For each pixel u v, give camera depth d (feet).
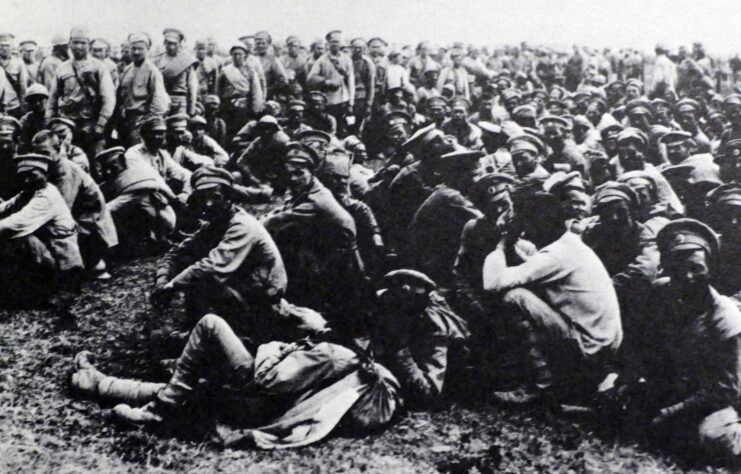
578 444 19.74
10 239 22.84
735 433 19.67
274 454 19.12
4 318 22.13
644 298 21.33
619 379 20.62
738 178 24.91
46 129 25.31
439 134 23.93
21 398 20.07
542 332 21.01
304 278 22.22
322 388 20.16
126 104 27.27
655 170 25.61
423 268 22.57
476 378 20.90
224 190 21.98
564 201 22.31
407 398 20.66
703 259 21.02
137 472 18.58
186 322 21.75
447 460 19.15
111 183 24.18
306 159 22.94
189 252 22.31
